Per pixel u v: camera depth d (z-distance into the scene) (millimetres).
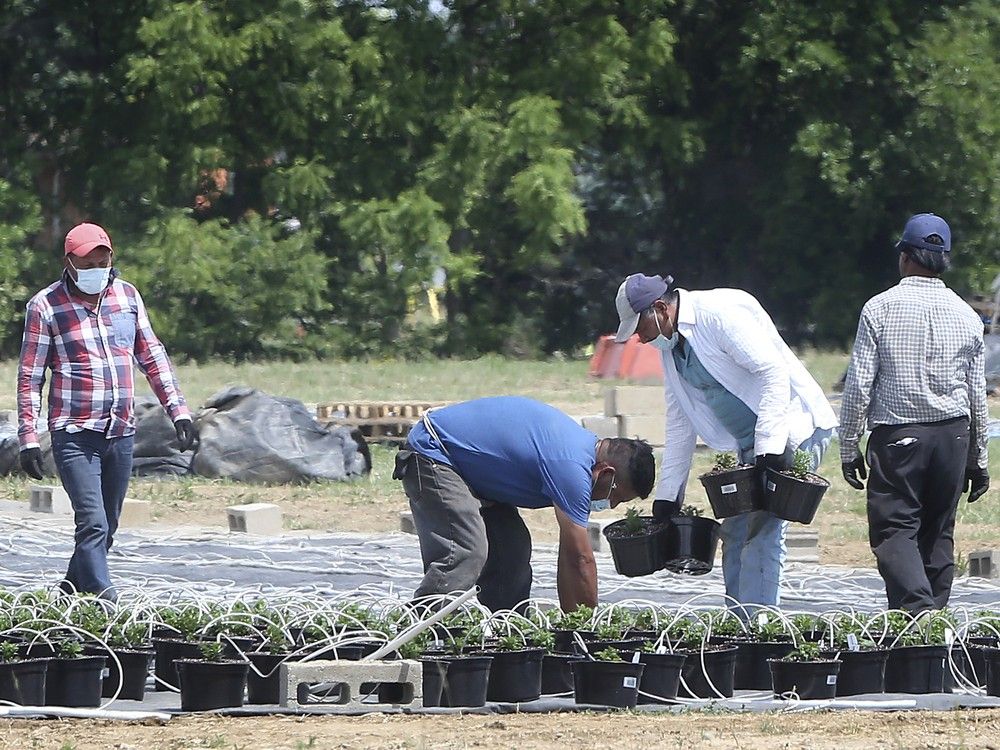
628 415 71062
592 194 157250
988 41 141875
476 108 135375
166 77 130875
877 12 138875
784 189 144500
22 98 141750
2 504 58094
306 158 138125
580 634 27656
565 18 141500
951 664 28000
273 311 134000
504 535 30734
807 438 30797
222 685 25906
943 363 31094
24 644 26906
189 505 58156
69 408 33375
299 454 64125
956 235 142500
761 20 140125
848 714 26016
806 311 150625
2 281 132125
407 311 142000
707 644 28203
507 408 29406
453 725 24891
